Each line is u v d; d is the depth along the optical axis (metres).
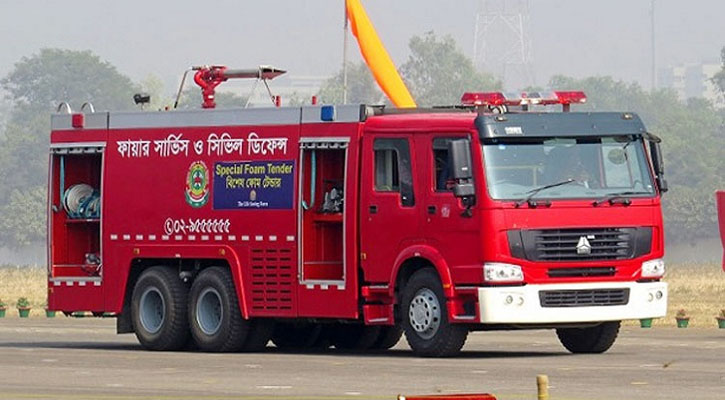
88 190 42.38
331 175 37.72
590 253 35.44
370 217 36.66
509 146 35.19
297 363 34.53
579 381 29.39
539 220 35.09
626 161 36.12
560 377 30.19
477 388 28.55
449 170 35.00
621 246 35.78
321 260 37.75
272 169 38.31
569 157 35.62
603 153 35.91
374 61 46.53
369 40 46.72
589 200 35.50
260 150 38.56
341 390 28.58
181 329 39.91
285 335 41.34
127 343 43.16
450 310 35.25
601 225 35.56
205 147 39.53
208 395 27.95
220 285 39.09
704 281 94.56
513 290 34.88
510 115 35.28
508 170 35.09
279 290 38.19
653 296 36.16
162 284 40.09
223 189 39.12
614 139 36.03
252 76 41.56
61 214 42.41
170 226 40.06
